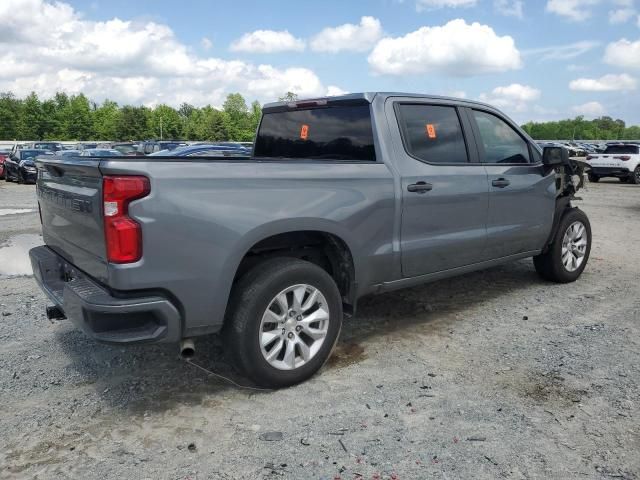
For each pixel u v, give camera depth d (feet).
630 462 9.41
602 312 17.26
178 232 10.23
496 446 9.91
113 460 9.61
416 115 14.88
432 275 15.21
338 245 13.15
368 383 12.43
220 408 11.39
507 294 19.21
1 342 14.84
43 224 13.88
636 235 31.63
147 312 10.28
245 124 326.44
